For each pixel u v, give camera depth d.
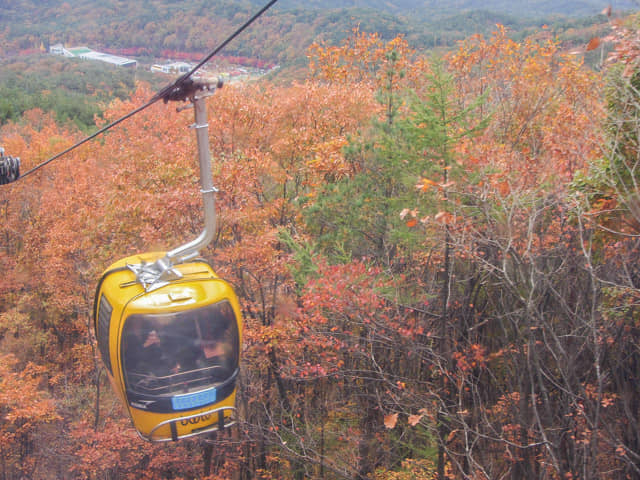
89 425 22.14
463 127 11.49
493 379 13.74
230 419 7.78
